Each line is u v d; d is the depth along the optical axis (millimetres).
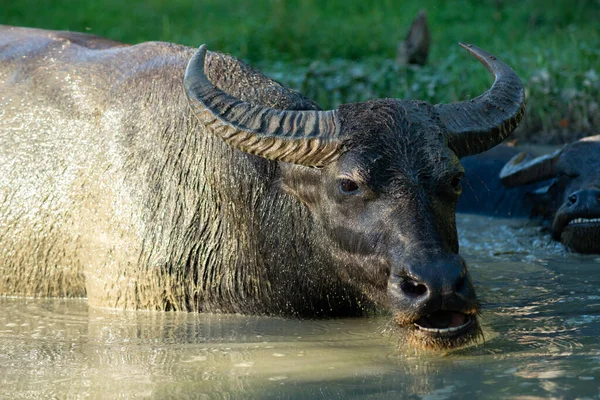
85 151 23266
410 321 16734
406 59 54156
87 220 23000
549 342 18375
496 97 20047
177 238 21828
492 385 15695
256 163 21141
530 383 15727
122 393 15867
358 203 18109
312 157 18531
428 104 19031
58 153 23656
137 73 23500
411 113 18609
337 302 20969
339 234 18719
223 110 19000
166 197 21938
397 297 16828
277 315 21484
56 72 24734
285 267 21047
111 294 22531
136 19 77312
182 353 18375
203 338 19562
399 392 15531
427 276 16391
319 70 51125
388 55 62125
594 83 45469
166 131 22156
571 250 29047
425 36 53969
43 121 24172
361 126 18297
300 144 18438
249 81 22438
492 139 19531
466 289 16578
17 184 24047
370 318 21188
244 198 21250
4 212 24094
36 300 23875
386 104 18703
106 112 23234
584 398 14883
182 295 22047
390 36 69125
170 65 23266
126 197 22203
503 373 16344
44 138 23969
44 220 23672
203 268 21844
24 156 24078
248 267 21484
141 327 20656
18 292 24344
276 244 21047
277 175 21031
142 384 16344
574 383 15625
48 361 17938
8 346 19156
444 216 17891
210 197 21641
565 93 45438
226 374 16859
